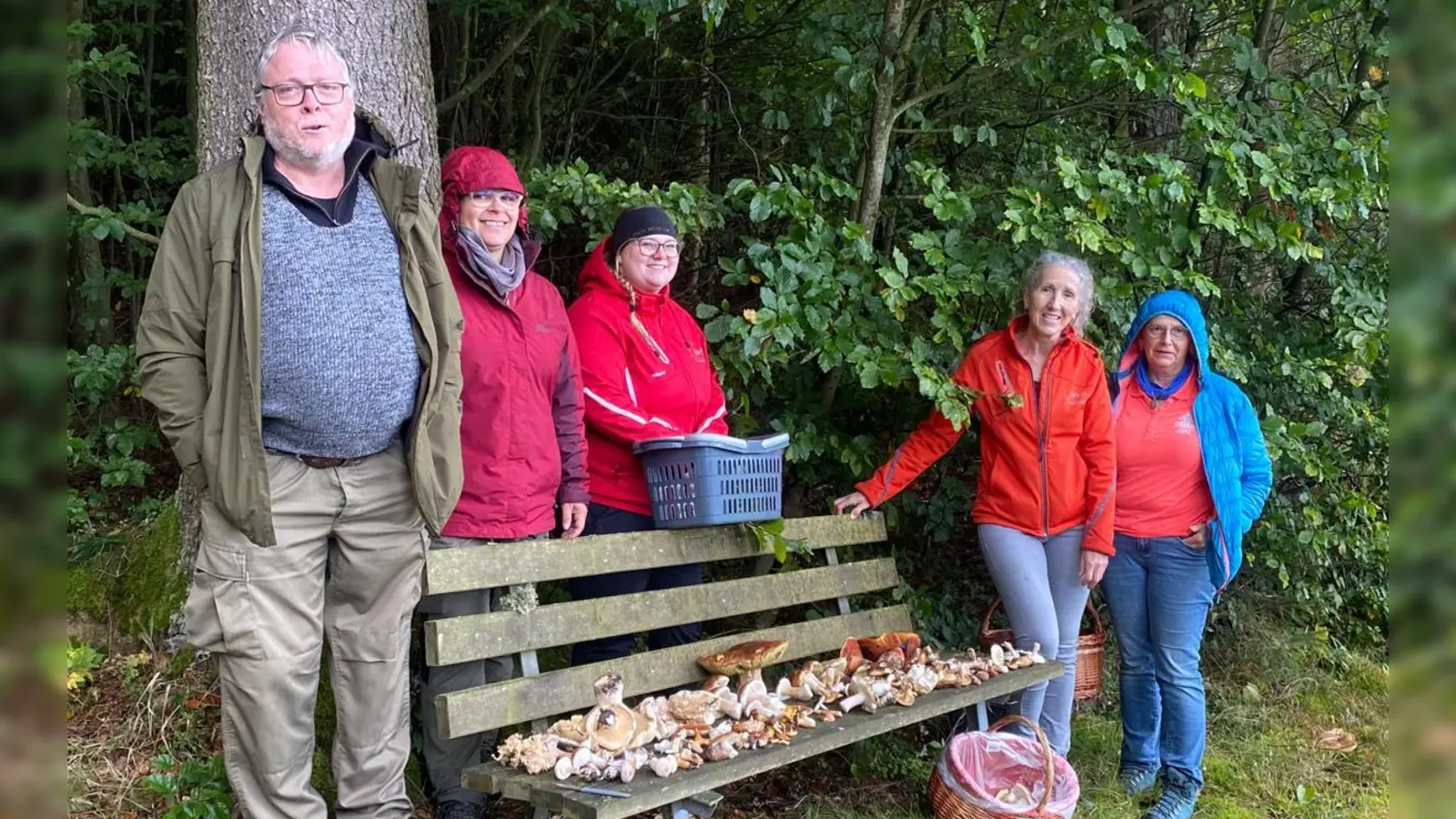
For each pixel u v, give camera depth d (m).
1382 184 3.95
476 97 4.69
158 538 3.05
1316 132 4.27
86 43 4.02
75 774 2.46
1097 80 4.52
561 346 2.67
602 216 3.23
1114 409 3.42
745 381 3.38
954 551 4.60
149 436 3.46
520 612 2.50
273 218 2.02
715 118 4.70
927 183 3.58
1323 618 5.07
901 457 3.58
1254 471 3.38
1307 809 3.51
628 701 2.87
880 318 3.52
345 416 2.09
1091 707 4.22
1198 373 3.38
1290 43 5.26
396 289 2.16
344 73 2.07
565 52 4.81
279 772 2.15
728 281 3.33
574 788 2.14
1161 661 3.41
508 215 2.53
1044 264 3.28
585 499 2.79
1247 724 4.18
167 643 2.84
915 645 3.25
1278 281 5.08
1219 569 3.30
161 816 2.40
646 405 2.93
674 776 2.24
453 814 2.54
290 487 2.11
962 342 3.59
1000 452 3.36
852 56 3.84
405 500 2.27
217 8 2.68
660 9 3.26
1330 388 4.41
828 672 2.99
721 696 2.64
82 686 2.72
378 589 2.28
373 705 2.29
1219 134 3.97
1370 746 4.06
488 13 4.31
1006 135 4.64
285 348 2.01
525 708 2.42
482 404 2.49
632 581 2.99
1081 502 3.32
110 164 3.92
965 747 3.03
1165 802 3.34
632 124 5.15
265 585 2.09
